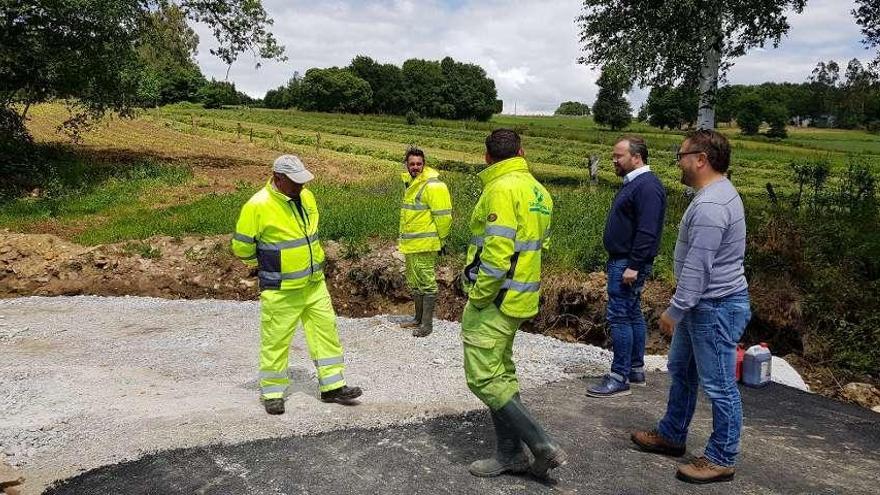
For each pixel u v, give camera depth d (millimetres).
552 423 4867
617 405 5270
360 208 11938
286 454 4273
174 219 12156
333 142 37781
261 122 55688
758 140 62688
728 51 16078
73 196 15562
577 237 9938
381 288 9547
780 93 103250
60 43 16859
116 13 16328
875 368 7887
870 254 9000
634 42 16500
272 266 4855
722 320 3723
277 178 4781
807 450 4602
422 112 110125
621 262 5285
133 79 18750
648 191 5062
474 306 3754
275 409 4895
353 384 5668
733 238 3686
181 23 21203
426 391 5477
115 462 4164
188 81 87688
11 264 10172
